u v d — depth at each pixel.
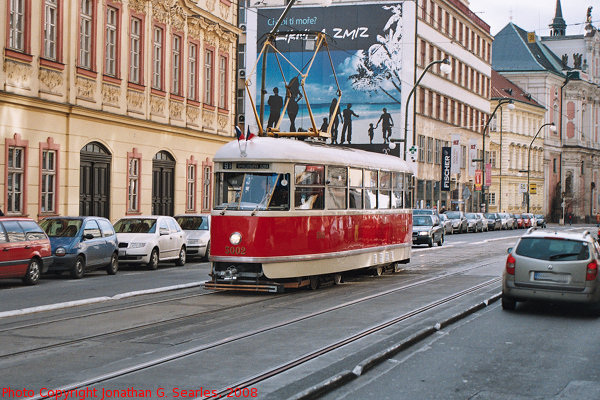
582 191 120.81
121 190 32.44
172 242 27.38
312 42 67.81
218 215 18.12
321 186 19.39
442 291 19.56
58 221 22.95
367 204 22.14
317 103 67.75
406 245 25.70
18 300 16.77
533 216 89.06
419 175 70.94
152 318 14.23
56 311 15.09
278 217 17.98
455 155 73.00
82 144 29.77
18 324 13.35
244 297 17.80
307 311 15.47
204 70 39.88
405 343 11.75
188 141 38.12
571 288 15.30
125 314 14.73
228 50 42.50
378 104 67.12
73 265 21.95
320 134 21.25
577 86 118.06
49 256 20.98
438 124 75.62
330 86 67.75
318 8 68.06
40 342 11.62
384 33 67.06
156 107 35.09
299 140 19.64
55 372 9.52
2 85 25.41
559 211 115.38
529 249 15.80
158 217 27.08
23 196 26.67
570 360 11.07
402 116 66.81
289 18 68.44
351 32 67.50
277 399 8.23
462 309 16.08
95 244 22.94
